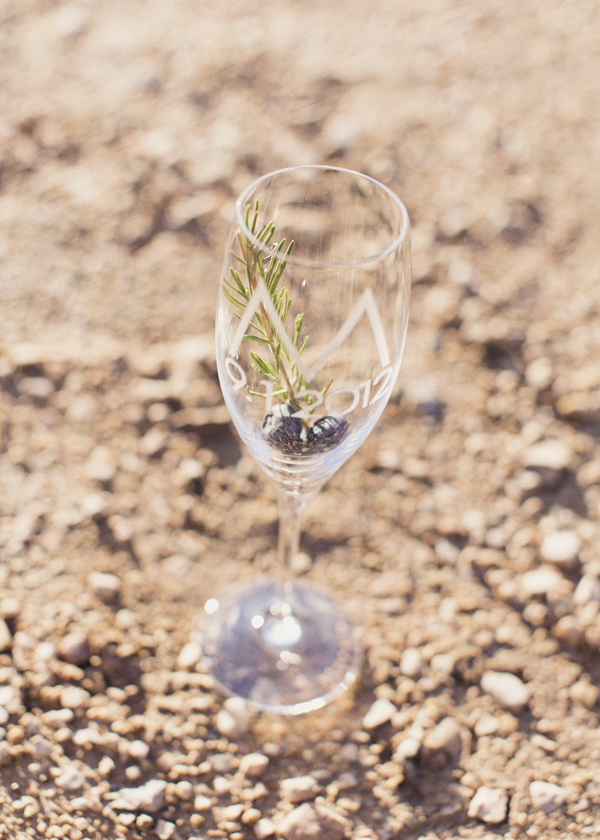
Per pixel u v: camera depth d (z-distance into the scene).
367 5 1.48
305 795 0.68
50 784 0.68
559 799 0.68
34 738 0.69
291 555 0.72
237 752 0.70
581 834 0.67
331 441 0.61
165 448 0.82
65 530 0.77
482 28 1.43
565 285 0.99
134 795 0.68
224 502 0.80
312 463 0.63
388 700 0.72
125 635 0.73
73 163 1.09
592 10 1.49
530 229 1.06
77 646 0.72
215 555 0.78
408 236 0.59
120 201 1.04
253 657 0.73
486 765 0.70
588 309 0.96
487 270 1.00
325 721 0.71
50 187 1.05
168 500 0.80
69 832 0.66
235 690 0.72
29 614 0.73
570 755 0.70
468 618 0.75
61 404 0.84
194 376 0.86
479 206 1.08
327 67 1.31
